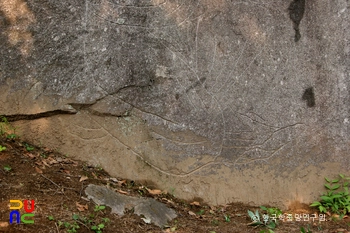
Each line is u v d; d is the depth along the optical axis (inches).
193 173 191.9
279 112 200.2
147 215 161.2
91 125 184.5
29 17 179.6
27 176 156.4
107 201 159.5
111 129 186.1
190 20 192.5
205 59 193.8
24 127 179.5
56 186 157.0
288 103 201.2
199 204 189.0
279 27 200.5
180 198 188.9
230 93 195.9
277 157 199.6
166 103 190.4
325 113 204.4
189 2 192.5
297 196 199.5
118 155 185.9
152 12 189.0
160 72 189.8
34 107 179.2
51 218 137.9
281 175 199.5
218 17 195.0
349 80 205.0
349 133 205.3
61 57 181.5
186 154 191.9
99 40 184.2
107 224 148.1
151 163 188.5
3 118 176.9
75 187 160.4
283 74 200.5
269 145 199.0
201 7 193.6
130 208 161.6
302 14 202.7
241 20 197.0
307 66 203.2
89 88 183.3
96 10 184.2
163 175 189.3
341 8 205.6
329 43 204.8
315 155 203.3
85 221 143.9
